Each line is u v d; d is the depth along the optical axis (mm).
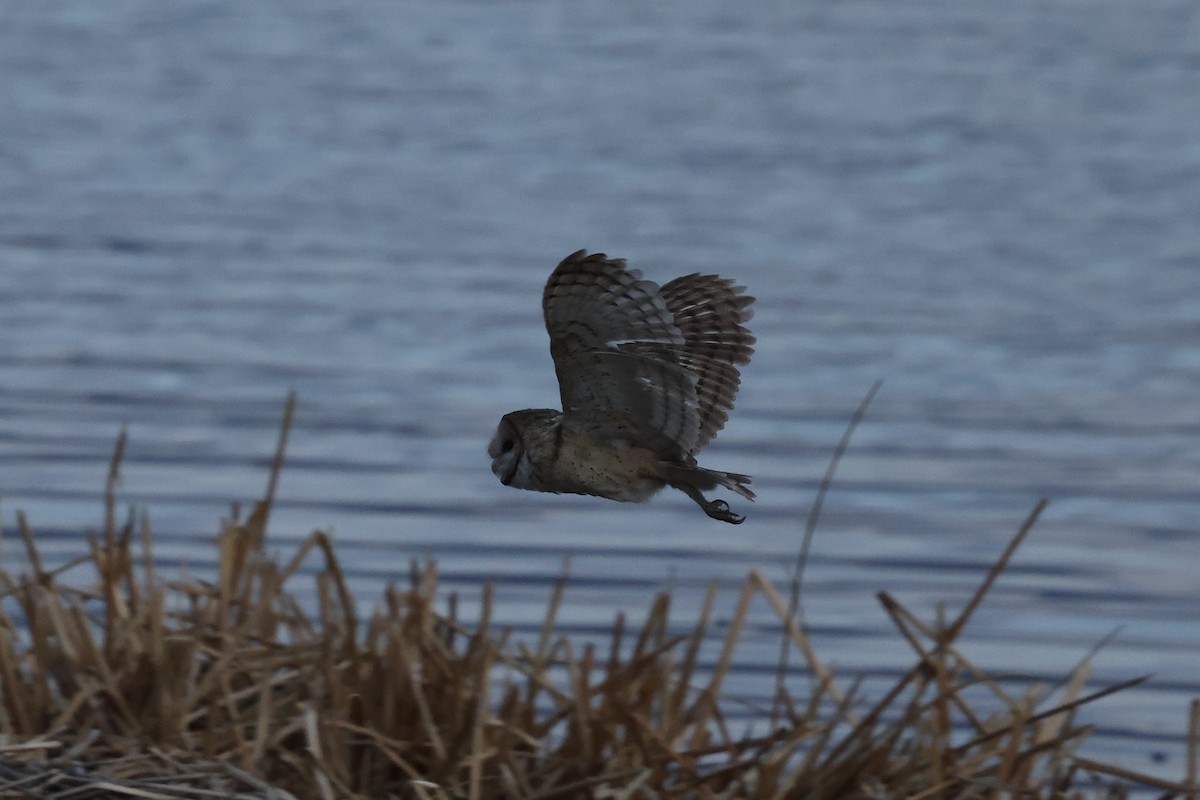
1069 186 30531
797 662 11898
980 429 17531
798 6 54281
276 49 44719
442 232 26141
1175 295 23062
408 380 18656
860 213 28188
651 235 26266
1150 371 19578
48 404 17469
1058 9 53688
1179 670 11992
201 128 34500
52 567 13148
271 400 17844
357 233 25938
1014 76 42188
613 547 14102
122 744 8164
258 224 26406
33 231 25422
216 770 7918
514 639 12125
